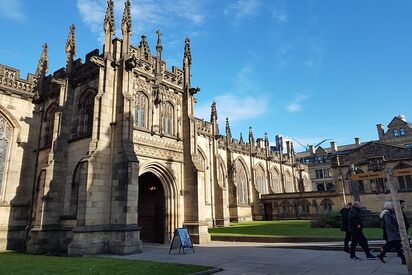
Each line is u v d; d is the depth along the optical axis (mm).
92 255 22859
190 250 23328
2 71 32750
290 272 13094
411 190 58062
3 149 31953
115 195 24922
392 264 14281
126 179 24516
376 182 61469
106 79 27344
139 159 28469
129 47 29453
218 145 62281
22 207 31891
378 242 20688
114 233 23875
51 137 32969
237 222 60750
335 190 66125
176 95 34312
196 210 30344
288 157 92812
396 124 96062
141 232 32625
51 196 27531
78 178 27406
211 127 58469
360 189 63125
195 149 33156
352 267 13766
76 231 23297
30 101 34719
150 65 31766
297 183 94812
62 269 14805
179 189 31516
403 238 11086
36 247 26000
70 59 31922
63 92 30734
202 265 15367
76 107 30203
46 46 37344
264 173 78938
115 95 27562
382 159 62094
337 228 35406
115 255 22641
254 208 71312
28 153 33500
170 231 29922
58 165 28531
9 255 24781
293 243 24625
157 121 31000
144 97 30750
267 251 20859
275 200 73125
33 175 33250
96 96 26500
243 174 70750
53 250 26641
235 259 17562
